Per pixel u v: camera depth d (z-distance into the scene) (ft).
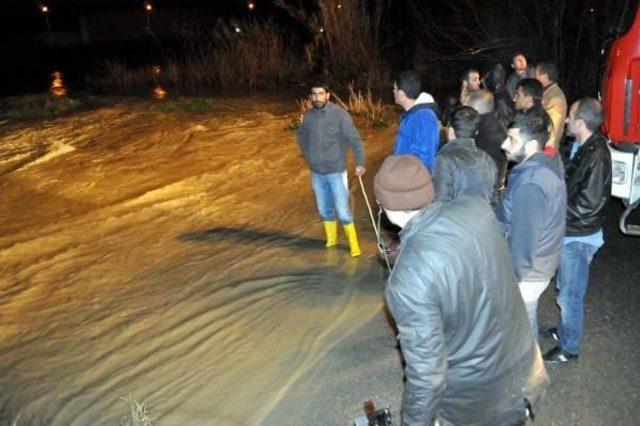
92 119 44.78
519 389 8.06
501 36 49.11
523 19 47.75
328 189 19.67
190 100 49.39
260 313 16.80
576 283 12.85
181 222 24.53
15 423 13.82
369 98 43.70
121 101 53.47
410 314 7.33
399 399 12.66
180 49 79.41
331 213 20.26
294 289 17.94
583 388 12.79
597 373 13.24
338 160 18.80
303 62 65.05
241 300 17.65
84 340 16.53
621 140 17.40
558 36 43.98
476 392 7.88
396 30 63.87
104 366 15.26
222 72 63.46
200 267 20.22
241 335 15.80
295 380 13.60
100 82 66.85
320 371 13.82
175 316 17.22
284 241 21.74
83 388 14.51
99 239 23.27
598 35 40.78
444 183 12.66
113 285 19.51
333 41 62.85
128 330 16.76
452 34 54.13
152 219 25.00
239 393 13.43
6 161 34.71
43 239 23.48
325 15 61.62
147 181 30.07
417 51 56.70
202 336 16.05
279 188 27.89
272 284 18.42
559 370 13.37
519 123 10.71
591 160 12.16
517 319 8.02
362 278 18.26
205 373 14.39
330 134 18.47
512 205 10.81
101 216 25.62
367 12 62.13
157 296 18.53
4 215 26.45
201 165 32.19
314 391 13.15
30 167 33.27
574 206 12.37
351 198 25.62
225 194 27.58
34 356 16.03
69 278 20.24
